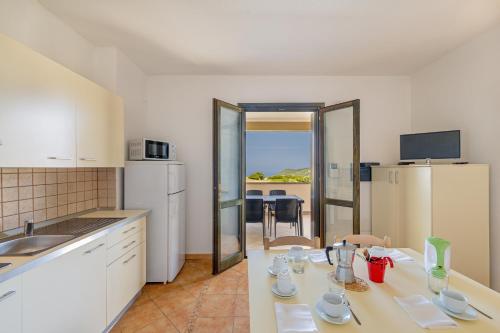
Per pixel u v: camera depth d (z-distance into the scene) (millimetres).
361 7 2064
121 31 2422
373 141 3562
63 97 1772
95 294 1799
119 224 2096
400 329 963
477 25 2346
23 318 1240
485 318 1041
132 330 2023
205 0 1965
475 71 2586
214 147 3053
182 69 3346
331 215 3457
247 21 2260
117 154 2486
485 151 2504
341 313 1016
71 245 1535
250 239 4820
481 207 2461
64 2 1984
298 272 1486
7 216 1743
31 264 1261
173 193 2875
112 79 2711
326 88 3566
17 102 1438
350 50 2828
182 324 2102
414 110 3498
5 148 1375
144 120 3443
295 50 2820
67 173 2285
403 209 2863
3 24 1720
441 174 2457
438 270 1268
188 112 3549
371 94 3570
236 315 2227
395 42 2652
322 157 3449
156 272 2762
